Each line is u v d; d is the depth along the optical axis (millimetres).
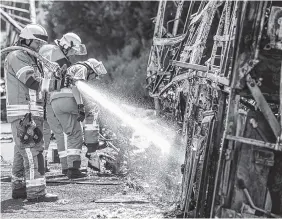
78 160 12758
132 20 36438
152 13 34969
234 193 7434
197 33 14375
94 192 11086
